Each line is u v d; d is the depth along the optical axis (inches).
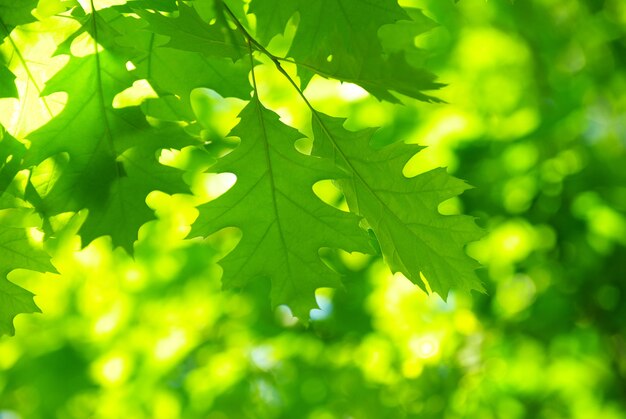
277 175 87.4
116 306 267.6
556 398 264.4
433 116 245.3
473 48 249.9
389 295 252.4
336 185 91.4
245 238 89.1
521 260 247.3
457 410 244.7
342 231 89.4
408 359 239.6
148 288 268.2
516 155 247.4
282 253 90.0
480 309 244.4
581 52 255.1
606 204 245.9
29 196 87.7
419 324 246.2
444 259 88.7
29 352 277.4
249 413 259.9
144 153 88.2
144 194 88.6
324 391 257.6
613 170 248.1
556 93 249.8
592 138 259.1
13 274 250.5
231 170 86.4
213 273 268.4
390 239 90.5
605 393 258.2
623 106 261.4
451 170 244.5
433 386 240.8
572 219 243.1
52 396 282.4
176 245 258.7
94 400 286.5
